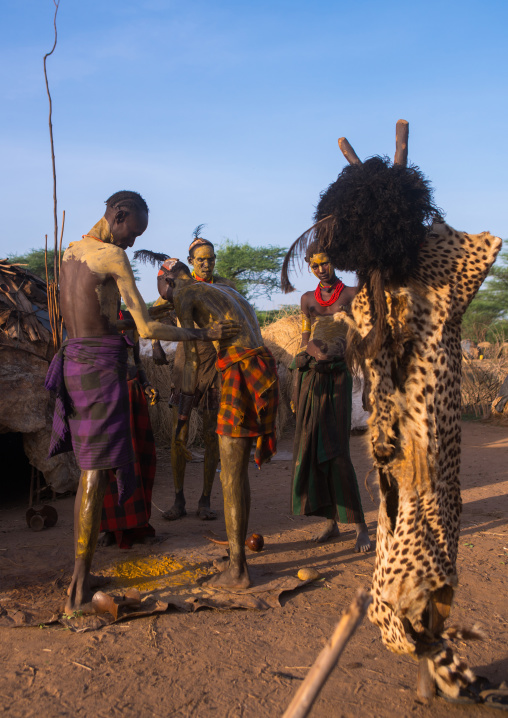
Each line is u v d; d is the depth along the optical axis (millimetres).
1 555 4027
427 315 2156
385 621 2199
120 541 4121
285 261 2295
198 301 3607
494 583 3518
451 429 2193
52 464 5484
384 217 2059
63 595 3350
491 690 2234
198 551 4051
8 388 5172
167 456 7648
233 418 3365
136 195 3436
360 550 4113
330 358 4035
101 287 3242
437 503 2135
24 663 2621
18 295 5426
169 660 2637
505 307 35281
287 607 3217
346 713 2217
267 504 5492
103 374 3238
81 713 2248
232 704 2299
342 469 4082
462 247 2172
